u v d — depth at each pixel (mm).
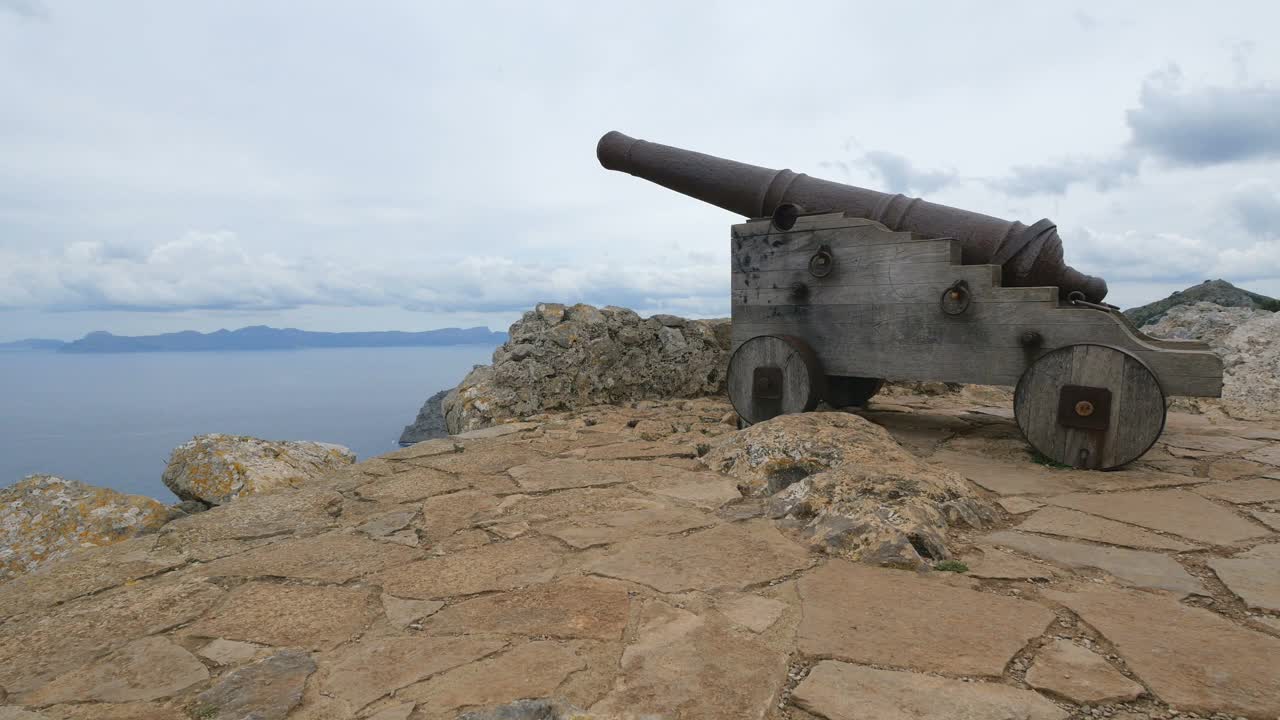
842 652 2107
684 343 8922
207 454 5172
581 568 2867
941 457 5051
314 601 2635
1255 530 3318
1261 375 8609
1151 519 3498
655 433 6016
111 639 2367
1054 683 1907
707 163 6648
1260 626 2283
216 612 2561
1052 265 5137
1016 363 5012
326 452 5906
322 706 1883
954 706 1799
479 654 2141
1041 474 4488
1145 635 2201
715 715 1773
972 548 3076
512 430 6250
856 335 5676
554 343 7621
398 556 3115
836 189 6035
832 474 3715
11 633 2430
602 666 2041
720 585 2660
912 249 5355
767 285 6109
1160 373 4516
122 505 4801
